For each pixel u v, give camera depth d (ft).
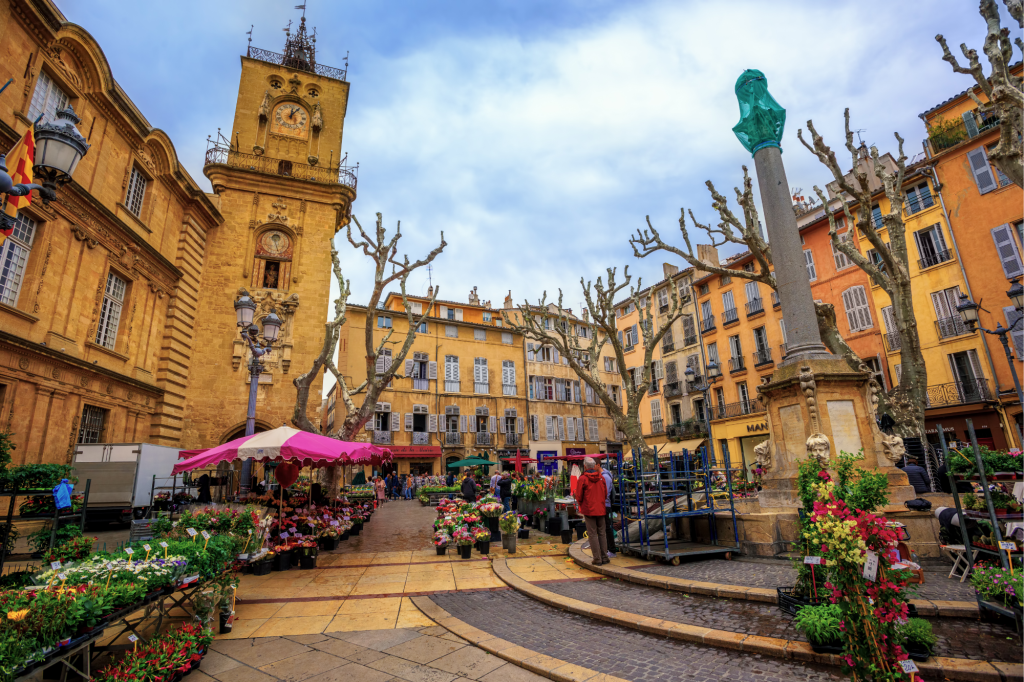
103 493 46.16
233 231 81.35
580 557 29.58
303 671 15.47
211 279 78.38
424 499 79.92
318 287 83.76
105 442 53.93
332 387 121.19
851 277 83.25
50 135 16.24
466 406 124.36
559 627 18.88
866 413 28.63
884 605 12.17
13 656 10.00
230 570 19.92
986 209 68.33
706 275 109.29
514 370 134.41
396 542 41.32
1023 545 15.33
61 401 47.44
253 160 87.15
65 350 48.49
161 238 66.95
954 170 71.56
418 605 22.41
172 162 66.85
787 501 28.37
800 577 17.43
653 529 32.78
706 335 108.78
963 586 19.13
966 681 12.44
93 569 13.69
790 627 16.35
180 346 70.44
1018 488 19.53
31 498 25.91
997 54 31.50
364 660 16.29
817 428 27.86
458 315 134.41
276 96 91.86
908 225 76.13
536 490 47.67
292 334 80.28
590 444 141.79
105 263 54.85
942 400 69.46
